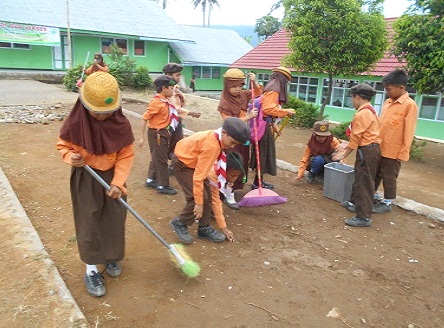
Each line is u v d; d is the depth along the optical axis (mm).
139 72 18625
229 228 4285
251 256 3709
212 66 27375
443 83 8430
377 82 14844
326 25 11141
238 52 29219
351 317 2932
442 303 3189
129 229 4062
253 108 4930
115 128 2668
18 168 5699
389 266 3711
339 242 4129
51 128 8531
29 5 21062
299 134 12281
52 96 13422
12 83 17406
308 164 6109
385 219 4836
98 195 2848
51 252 3494
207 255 3666
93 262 2963
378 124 4535
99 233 2943
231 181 4379
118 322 2689
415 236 4410
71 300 2758
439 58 8258
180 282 3205
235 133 3320
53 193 4840
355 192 4562
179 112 5215
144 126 5355
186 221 3828
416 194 6484
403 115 4676
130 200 4816
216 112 13742
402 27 8969
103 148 2693
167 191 5098
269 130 5234
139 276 3246
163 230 4090
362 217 4539
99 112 2467
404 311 3055
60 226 3990
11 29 19109
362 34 10977
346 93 16016
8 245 3398
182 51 26094
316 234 4281
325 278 3428
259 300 3053
